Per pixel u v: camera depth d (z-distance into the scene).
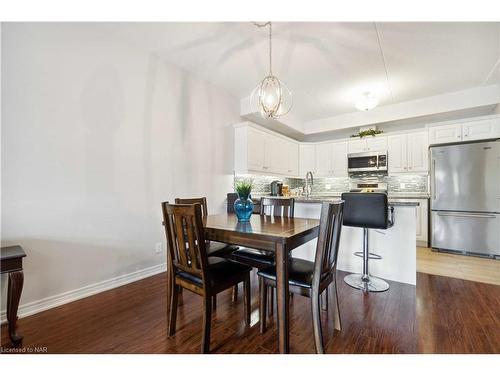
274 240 1.38
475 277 2.69
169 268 1.82
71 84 2.13
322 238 1.39
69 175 2.12
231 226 1.73
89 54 2.25
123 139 2.51
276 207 2.44
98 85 2.32
